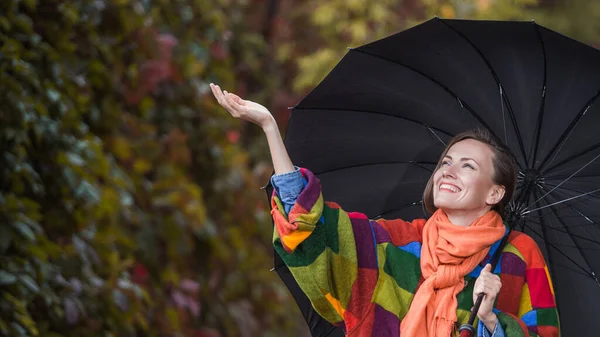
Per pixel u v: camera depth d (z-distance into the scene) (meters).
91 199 13.49
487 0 29.86
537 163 9.43
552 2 39.41
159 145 17.61
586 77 8.90
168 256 17.44
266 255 22.86
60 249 12.91
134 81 16.91
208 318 19.30
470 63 9.16
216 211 20.42
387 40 9.04
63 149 13.31
